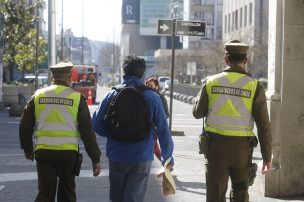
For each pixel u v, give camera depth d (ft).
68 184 47.80
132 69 44.98
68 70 48.62
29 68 287.07
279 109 65.62
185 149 116.88
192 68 355.15
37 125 47.55
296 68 65.46
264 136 44.62
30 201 65.77
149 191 71.77
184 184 76.33
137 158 43.93
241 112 44.29
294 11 65.57
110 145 44.65
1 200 66.13
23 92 273.13
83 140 47.85
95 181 78.18
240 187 45.11
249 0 460.14
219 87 44.73
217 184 44.68
